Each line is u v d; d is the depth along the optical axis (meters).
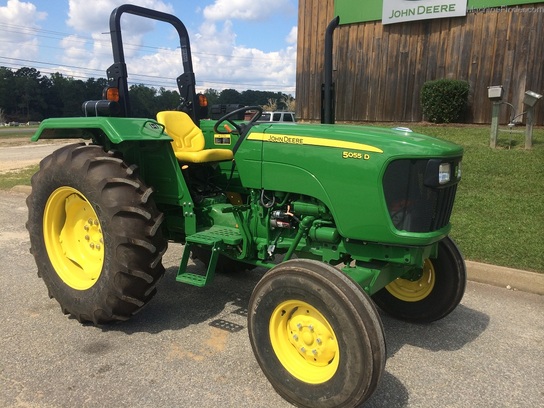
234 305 3.85
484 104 10.32
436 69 10.72
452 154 2.76
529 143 8.09
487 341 3.32
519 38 9.76
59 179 3.46
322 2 11.72
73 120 3.52
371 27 11.27
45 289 4.12
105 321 3.35
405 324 3.63
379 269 2.91
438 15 10.33
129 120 3.39
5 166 12.73
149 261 3.23
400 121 11.29
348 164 2.76
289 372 2.56
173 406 2.52
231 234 3.39
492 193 6.50
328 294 2.34
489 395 2.67
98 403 2.52
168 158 3.53
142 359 2.98
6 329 3.37
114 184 3.21
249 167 3.20
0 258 4.98
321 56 11.95
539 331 3.46
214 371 2.86
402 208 2.69
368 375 2.25
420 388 2.74
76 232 3.68
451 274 3.43
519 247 4.80
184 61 4.39
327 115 3.55
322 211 2.96
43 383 2.70
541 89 9.74
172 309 3.76
